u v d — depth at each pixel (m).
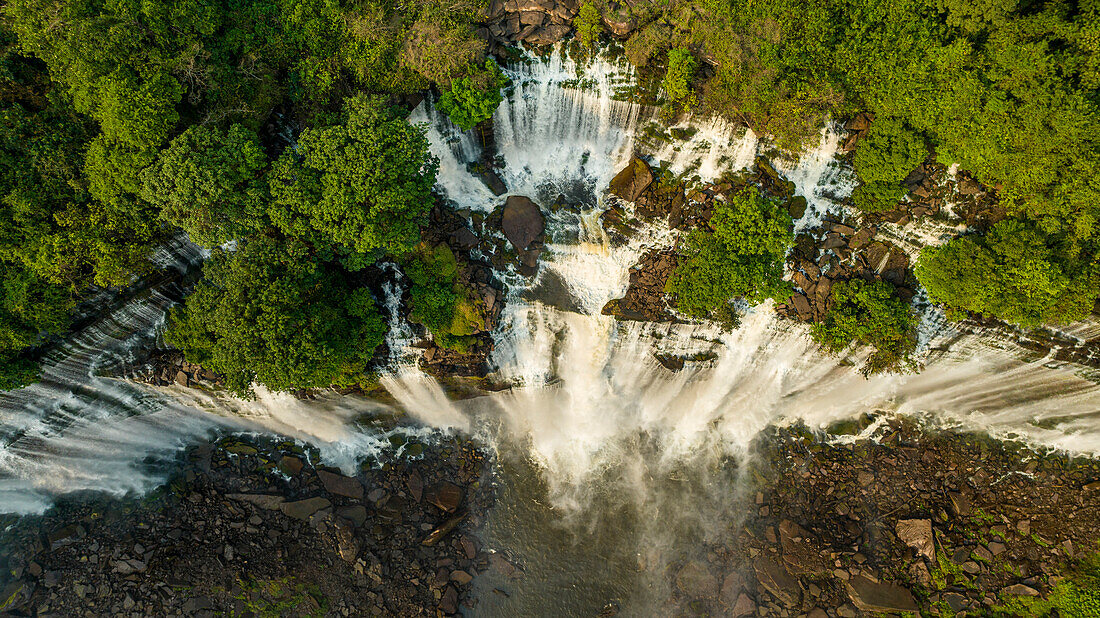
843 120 32.59
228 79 28.94
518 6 31.67
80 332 32.09
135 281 31.69
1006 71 28.41
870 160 31.91
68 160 27.86
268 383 29.02
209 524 34.78
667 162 34.38
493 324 34.78
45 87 28.14
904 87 30.19
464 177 34.72
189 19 27.44
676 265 34.25
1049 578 34.22
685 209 34.19
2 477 34.72
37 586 33.47
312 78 29.94
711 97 32.34
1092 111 26.92
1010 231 30.77
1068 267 30.14
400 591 34.53
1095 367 33.56
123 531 34.66
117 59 26.39
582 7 31.53
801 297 33.88
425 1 30.39
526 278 35.12
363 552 34.81
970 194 32.66
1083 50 27.22
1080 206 29.11
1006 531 35.06
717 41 31.00
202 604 33.41
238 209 27.28
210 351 31.73
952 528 35.28
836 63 30.77
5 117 26.92
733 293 33.12
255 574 34.03
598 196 34.97
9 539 34.47
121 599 33.31
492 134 34.34
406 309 34.19
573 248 34.97
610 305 34.91
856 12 29.89
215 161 26.44
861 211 33.78
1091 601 33.34
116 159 26.78
